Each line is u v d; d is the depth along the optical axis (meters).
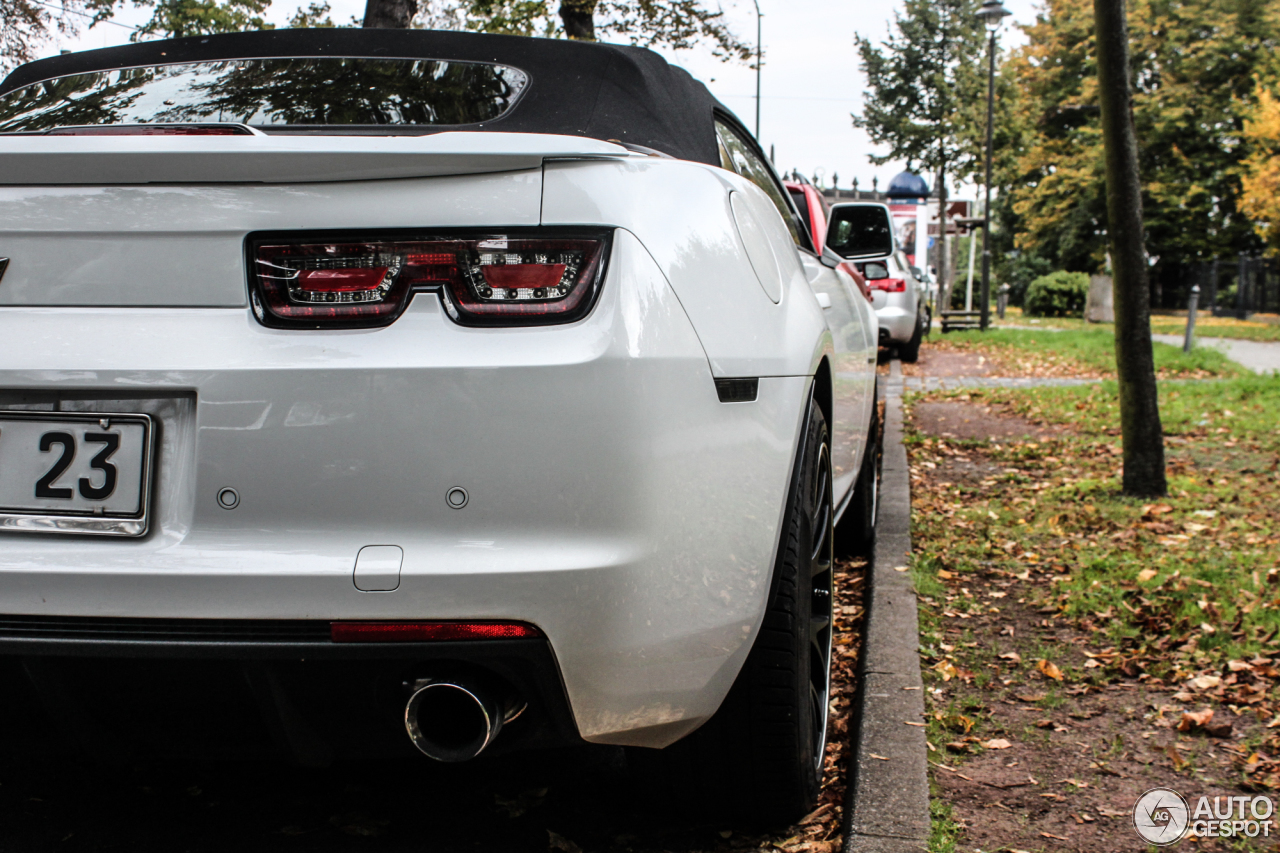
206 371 1.69
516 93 2.54
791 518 2.14
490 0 9.36
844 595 4.21
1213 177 40.31
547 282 1.71
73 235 1.75
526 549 1.70
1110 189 5.82
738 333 1.98
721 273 1.99
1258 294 30.53
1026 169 43.41
